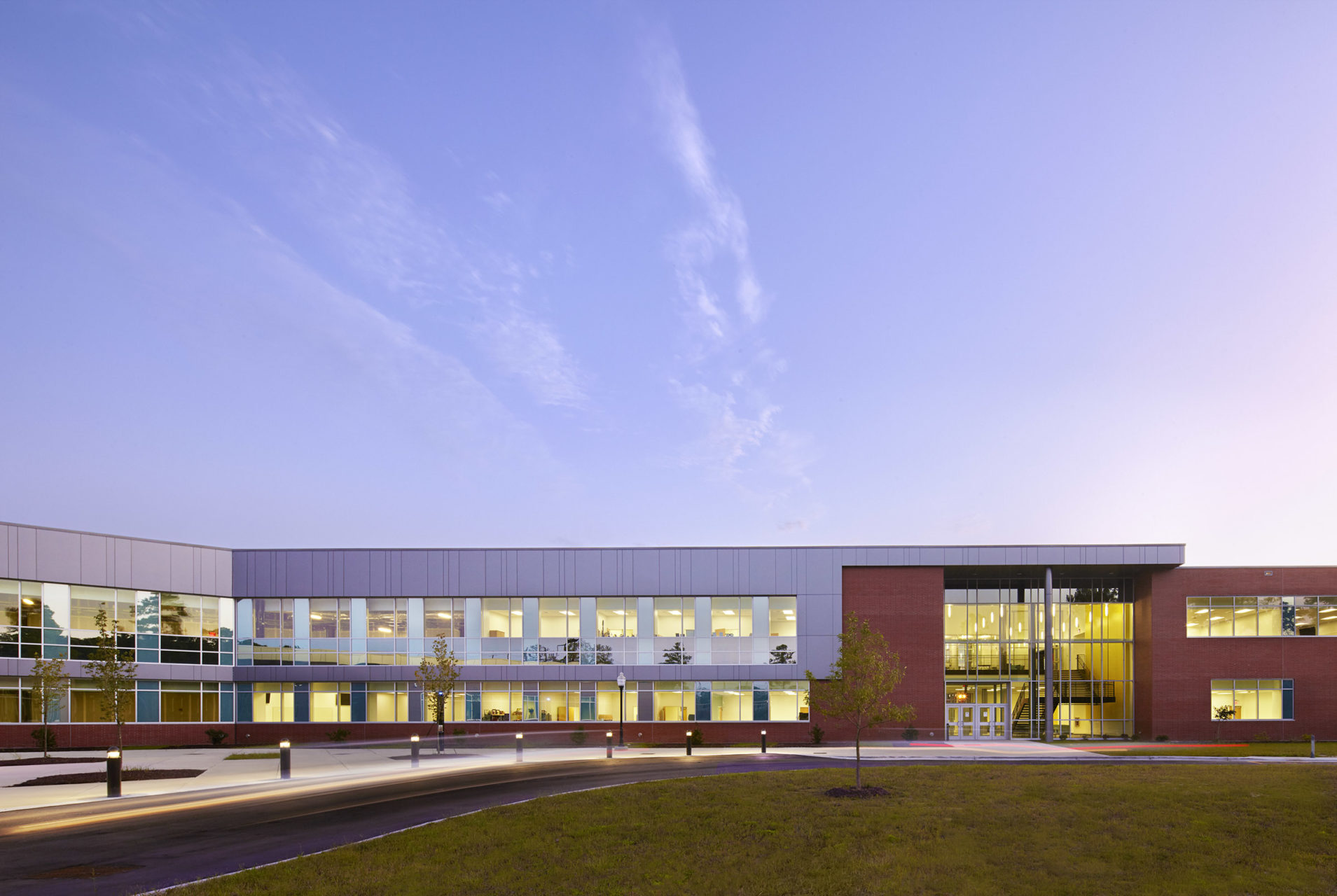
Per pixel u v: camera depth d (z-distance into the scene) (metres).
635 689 42.56
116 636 37.97
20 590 35.47
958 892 11.98
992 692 45.97
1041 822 16.09
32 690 35.56
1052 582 46.81
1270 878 12.41
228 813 18.72
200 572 41.31
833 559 43.72
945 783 21.33
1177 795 18.61
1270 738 43.38
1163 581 44.66
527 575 43.28
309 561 42.91
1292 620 44.28
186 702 40.31
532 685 42.62
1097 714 46.06
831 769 26.02
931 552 43.84
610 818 17.00
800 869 13.21
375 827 16.80
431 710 41.19
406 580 43.06
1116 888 12.02
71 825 17.38
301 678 41.97
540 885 12.35
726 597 43.50
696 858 13.87
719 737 42.09
